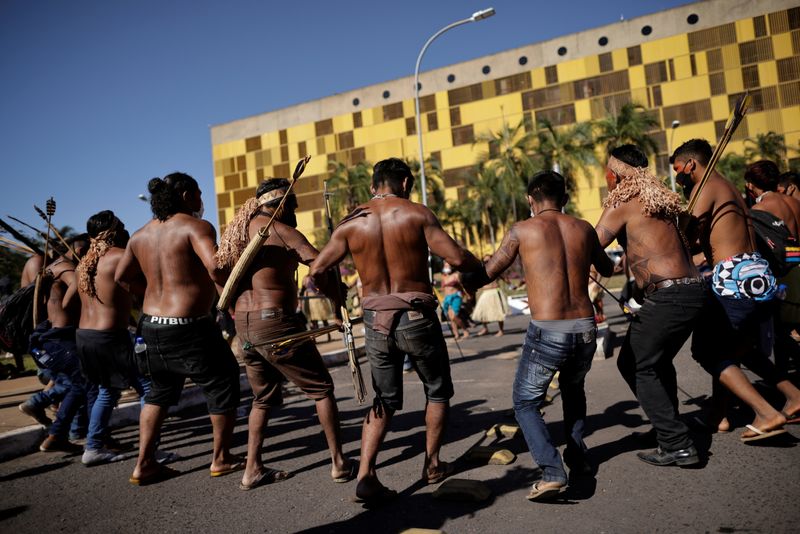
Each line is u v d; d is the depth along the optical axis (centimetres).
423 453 385
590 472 315
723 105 4606
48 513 324
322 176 5738
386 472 352
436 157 5356
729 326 338
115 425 550
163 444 471
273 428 502
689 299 305
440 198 4706
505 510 279
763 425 326
